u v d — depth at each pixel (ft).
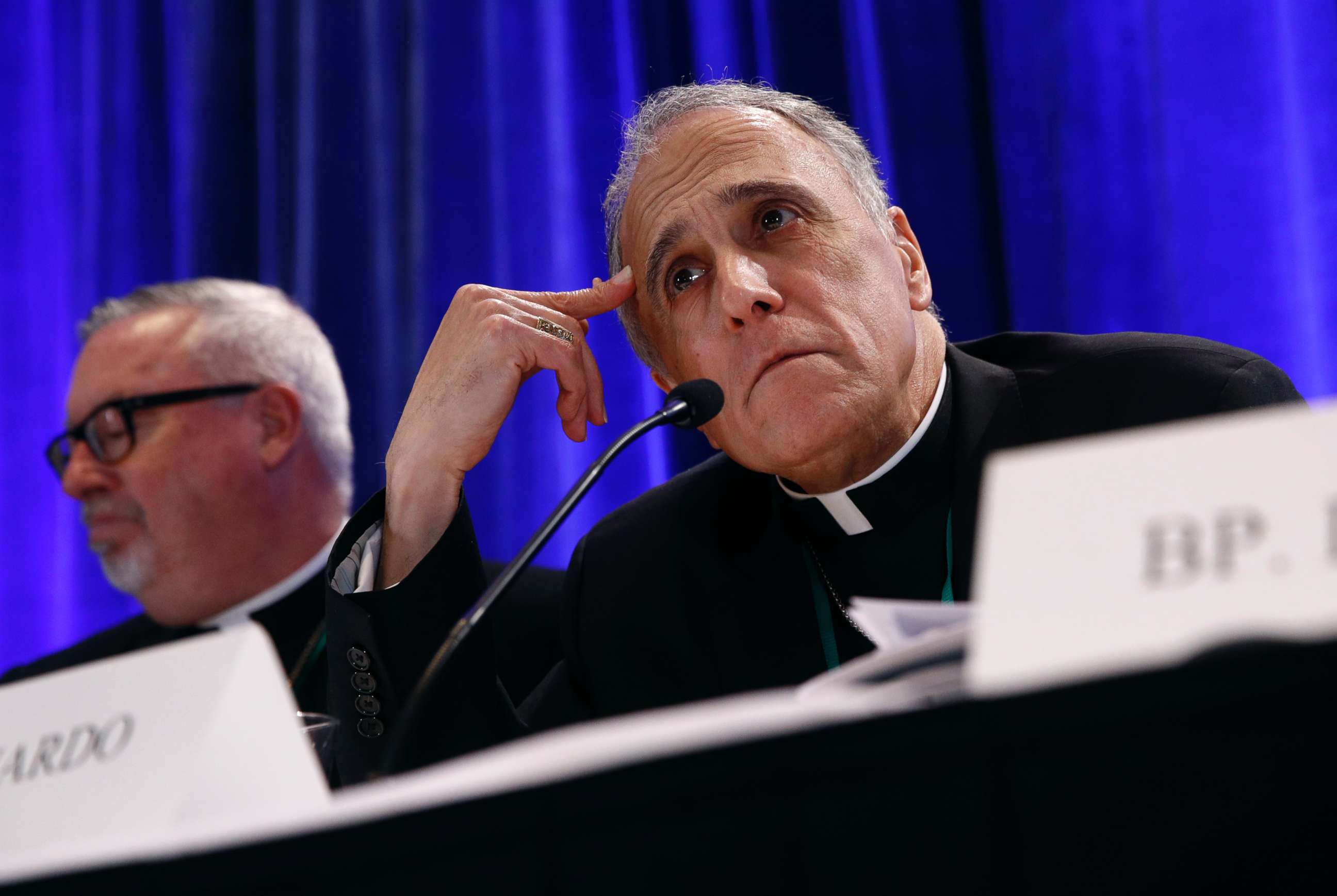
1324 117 22.75
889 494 15.06
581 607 16.49
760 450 14.40
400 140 29.81
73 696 6.70
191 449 20.29
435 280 29.01
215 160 31.40
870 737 4.66
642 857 4.68
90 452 20.36
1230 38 23.34
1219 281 23.18
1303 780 4.68
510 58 29.27
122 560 20.36
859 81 26.30
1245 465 4.95
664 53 28.81
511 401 14.88
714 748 4.59
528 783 4.58
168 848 4.70
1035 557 5.23
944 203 25.54
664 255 15.14
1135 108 24.20
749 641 15.26
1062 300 24.35
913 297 15.97
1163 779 4.73
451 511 14.07
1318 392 22.49
